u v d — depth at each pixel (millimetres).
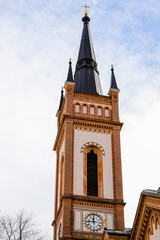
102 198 59844
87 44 79812
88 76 74250
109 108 68500
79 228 56969
